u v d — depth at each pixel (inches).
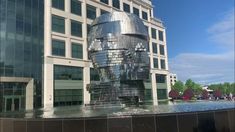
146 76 884.6
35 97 1493.6
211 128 438.3
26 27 1494.8
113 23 861.2
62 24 1721.2
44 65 1571.1
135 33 862.5
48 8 1633.9
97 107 800.9
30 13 1526.8
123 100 836.6
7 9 1409.9
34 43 1530.5
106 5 2071.9
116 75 840.9
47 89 1549.0
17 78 1408.7
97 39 871.1
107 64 848.3
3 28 1381.6
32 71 1501.0
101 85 848.3
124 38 852.0
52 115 535.2
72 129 416.2
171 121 414.6
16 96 1427.2
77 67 1764.3
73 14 1796.3
